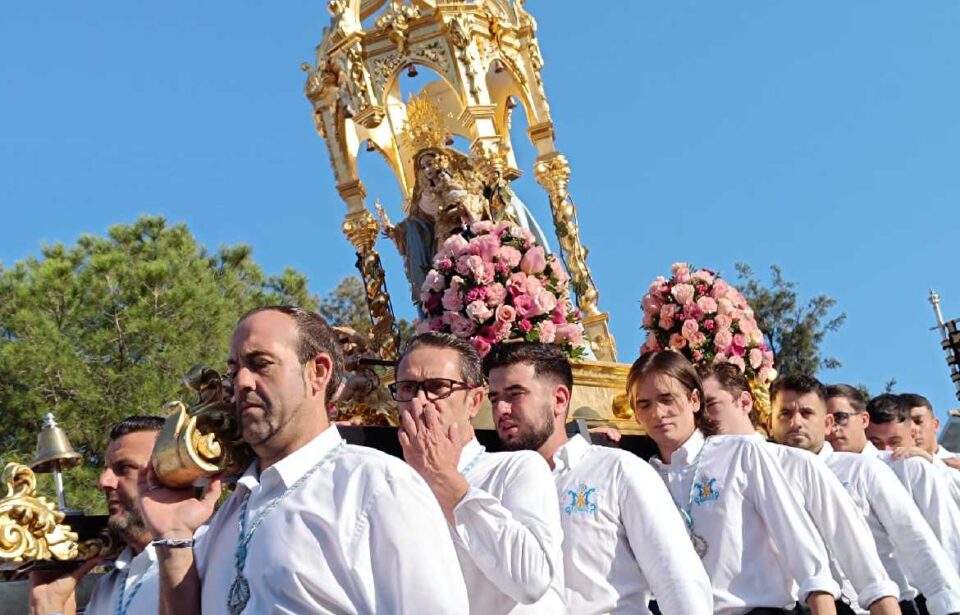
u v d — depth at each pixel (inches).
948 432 431.2
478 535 167.3
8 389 746.8
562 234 382.0
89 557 186.1
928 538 244.2
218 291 856.9
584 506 201.9
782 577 219.8
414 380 181.5
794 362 925.2
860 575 221.1
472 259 286.2
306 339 148.0
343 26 369.1
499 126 405.7
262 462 149.3
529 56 390.0
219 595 143.9
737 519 221.3
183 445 149.3
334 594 135.9
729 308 315.3
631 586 199.9
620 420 296.5
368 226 386.3
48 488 652.1
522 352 207.0
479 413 269.1
